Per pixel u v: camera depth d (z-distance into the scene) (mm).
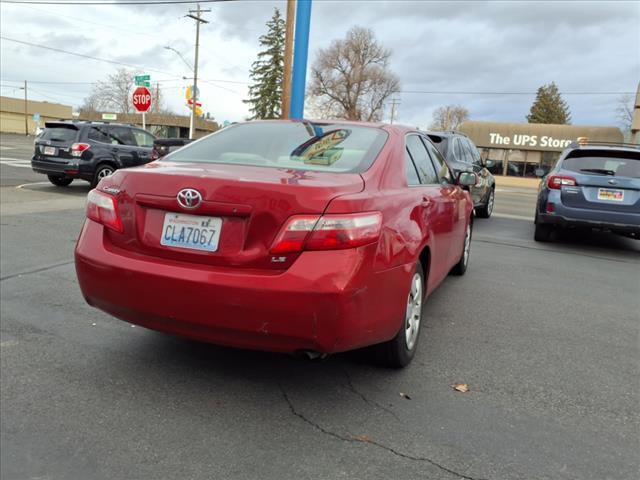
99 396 3021
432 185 4234
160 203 2857
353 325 2691
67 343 3719
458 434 2762
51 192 12234
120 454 2510
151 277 2803
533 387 3346
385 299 2902
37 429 2688
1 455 2482
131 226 2963
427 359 3701
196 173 2887
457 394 3203
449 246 4664
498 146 45812
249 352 3674
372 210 2809
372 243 2748
